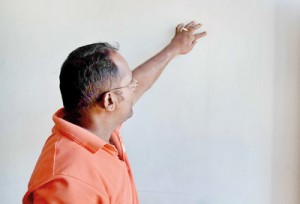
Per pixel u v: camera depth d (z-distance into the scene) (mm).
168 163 1753
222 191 1717
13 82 1847
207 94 1673
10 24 1804
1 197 1943
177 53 1616
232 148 1685
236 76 1640
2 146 1903
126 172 1200
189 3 1639
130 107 1162
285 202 1677
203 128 1698
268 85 1625
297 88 1606
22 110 1861
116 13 1706
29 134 1873
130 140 1775
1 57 1832
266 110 1641
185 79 1684
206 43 1642
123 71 1105
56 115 1169
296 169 1649
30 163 1896
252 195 1695
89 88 1068
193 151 1721
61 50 1780
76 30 1753
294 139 1637
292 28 1580
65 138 1099
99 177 1054
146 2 1674
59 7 1753
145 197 1791
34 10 1776
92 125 1130
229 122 1673
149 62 1571
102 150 1119
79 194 995
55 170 1018
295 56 1591
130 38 1707
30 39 1801
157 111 1730
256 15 1596
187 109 1701
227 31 1622
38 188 1012
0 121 1885
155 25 1679
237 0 1602
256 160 1675
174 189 1760
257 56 1616
